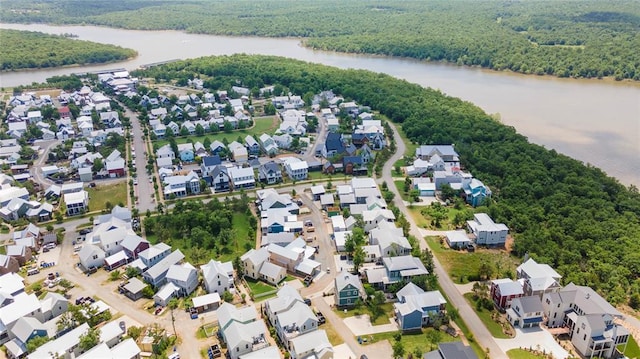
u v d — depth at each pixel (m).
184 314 114.00
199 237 142.25
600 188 169.62
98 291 122.69
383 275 123.81
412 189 181.12
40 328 104.38
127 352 97.00
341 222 151.50
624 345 103.81
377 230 141.12
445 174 181.62
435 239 147.38
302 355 97.25
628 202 160.00
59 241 145.62
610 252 133.25
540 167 185.00
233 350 97.19
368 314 113.88
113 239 137.50
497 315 113.62
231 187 183.25
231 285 123.94
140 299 119.69
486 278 127.50
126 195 176.50
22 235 144.88
